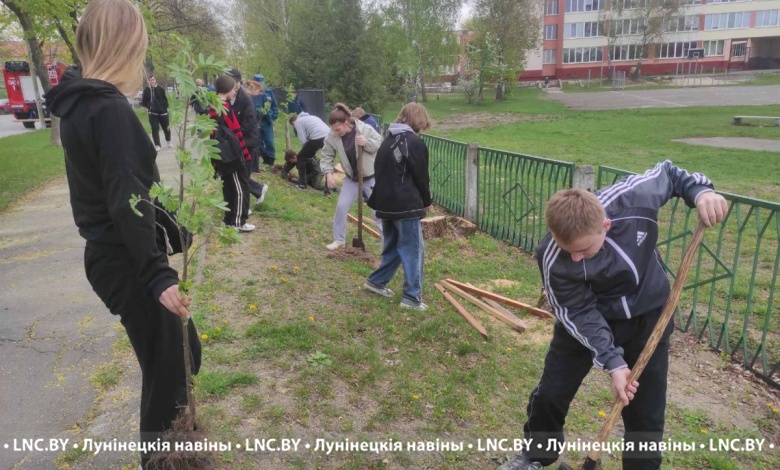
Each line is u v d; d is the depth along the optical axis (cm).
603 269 231
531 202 714
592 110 3403
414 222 476
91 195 206
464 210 878
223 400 320
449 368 393
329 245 637
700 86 5053
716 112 2858
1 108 4169
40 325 424
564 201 222
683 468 308
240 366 358
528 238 736
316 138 951
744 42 6350
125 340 398
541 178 688
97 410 316
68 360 372
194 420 255
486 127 2673
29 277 530
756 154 1556
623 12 6256
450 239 761
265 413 312
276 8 3466
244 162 627
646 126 2394
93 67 205
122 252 212
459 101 4478
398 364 390
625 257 233
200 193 220
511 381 385
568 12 6569
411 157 460
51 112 204
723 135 2023
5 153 1508
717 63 6444
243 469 271
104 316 439
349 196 630
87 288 500
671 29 6238
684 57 6456
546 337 465
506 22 4331
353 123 620
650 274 244
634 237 236
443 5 4022
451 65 4266
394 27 4009
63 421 306
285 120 1369
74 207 213
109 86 199
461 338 441
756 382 406
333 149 638
